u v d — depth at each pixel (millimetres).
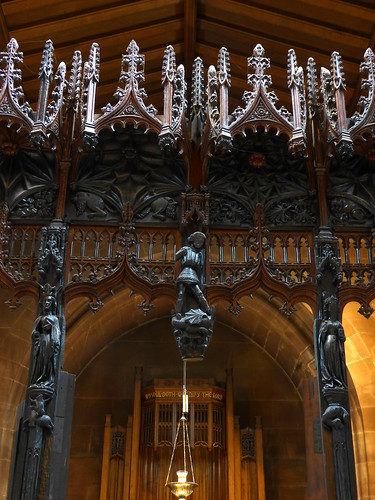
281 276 7770
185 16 10617
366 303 7715
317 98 8578
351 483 6793
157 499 12625
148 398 13406
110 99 11805
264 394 14211
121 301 13102
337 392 7141
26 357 10945
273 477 13516
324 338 7391
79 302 12164
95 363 14336
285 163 8273
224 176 8250
